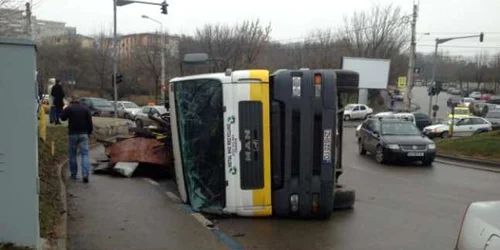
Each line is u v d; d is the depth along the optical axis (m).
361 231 7.80
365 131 20.70
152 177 11.70
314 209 8.19
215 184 8.29
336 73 8.66
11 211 5.17
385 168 16.98
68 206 8.26
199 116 8.45
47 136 15.05
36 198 5.25
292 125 8.10
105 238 6.64
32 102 5.20
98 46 66.88
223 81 8.17
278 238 7.18
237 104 8.11
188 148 8.55
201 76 8.51
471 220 3.69
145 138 12.33
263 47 44.81
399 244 7.13
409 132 19.08
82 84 63.19
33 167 5.23
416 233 7.81
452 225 8.42
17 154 5.18
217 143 8.27
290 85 8.10
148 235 6.84
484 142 21.86
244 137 8.11
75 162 10.83
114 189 9.89
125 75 63.88
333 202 8.92
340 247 6.87
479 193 12.04
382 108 64.31
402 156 17.67
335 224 8.19
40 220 6.66
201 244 6.53
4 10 12.80
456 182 13.98
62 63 60.34
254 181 8.16
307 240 7.15
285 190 8.15
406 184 13.31
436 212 9.52
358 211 9.37
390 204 10.23
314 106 8.09
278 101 8.13
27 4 13.10
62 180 10.39
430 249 6.92
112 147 12.23
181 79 8.78
